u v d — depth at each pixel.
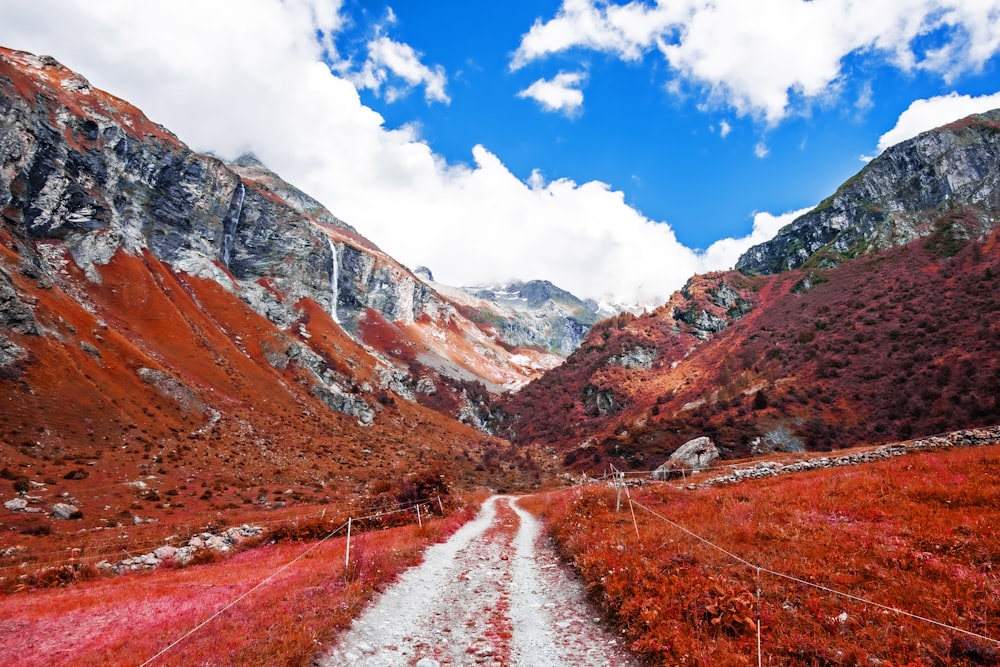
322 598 12.20
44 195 105.44
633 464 98.06
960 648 7.05
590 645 10.07
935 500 15.11
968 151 193.00
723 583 10.54
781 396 98.75
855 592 9.43
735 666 7.50
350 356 175.50
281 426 97.56
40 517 37.69
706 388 136.75
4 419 52.09
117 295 105.62
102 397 66.00
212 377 101.56
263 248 190.62
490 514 43.69
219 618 10.73
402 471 93.62
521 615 12.40
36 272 80.56
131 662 8.28
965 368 74.75
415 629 11.35
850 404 87.62
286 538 26.67
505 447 159.88
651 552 14.24
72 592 15.45
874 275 150.88
